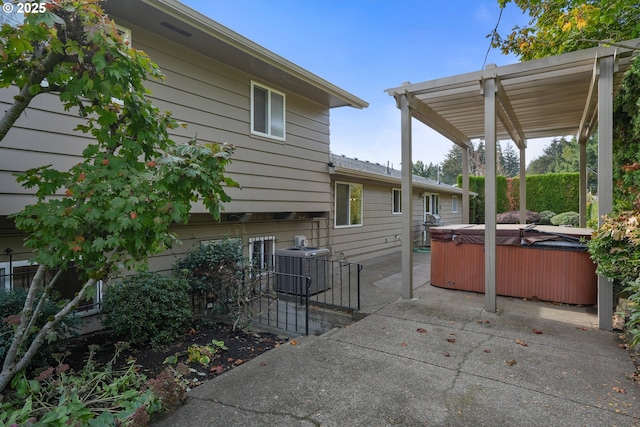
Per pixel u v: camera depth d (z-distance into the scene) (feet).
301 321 17.79
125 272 15.97
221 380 9.57
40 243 7.97
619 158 15.97
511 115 21.68
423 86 17.02
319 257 20.12
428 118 20.59
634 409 8.04
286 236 25.04
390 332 13.30
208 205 9.73
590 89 16.42
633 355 10.98
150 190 8.21
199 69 18.03
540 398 8.56
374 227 36.14
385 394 8.79
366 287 21.30
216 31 16.16
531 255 18.03
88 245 7.77
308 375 9.82
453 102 19.48
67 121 13.30
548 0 23.17
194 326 16.20
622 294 14.74
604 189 13.33
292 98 23.99
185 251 18.53
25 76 7.97
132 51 8.38
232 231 21.09
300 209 24.58
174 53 16.92
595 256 12.72
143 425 7.02
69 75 8.19
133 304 13.32
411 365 10.44
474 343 12.15
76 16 7.48
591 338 12.55
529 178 59.77
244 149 20.38
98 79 8.08
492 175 15.65
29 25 6.74
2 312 10.24
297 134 24.48
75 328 12.43
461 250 19.89
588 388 9.03
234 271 16.53
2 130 7.98
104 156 8.63
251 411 8.04
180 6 14.53
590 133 24.50
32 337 10.36
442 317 15.08
